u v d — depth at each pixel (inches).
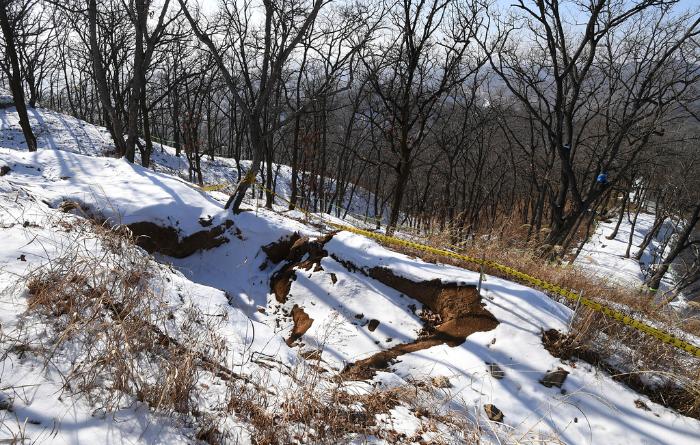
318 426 109.4
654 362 153.6
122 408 92.2
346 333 188.7
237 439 96.7
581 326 160.9
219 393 109.9
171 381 97.7
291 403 113.1
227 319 151.3
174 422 94.0
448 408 137.6
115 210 218.2
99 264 126.8
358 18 530.6
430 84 504.7
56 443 78.5
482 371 155.1
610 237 1127.6
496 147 948.0
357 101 663.1
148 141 529.0
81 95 1266.0
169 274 167.0
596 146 530.6
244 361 129.3
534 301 178.4
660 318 206.2
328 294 207.9
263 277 231.0
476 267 234.1
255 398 111.3
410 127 419.8
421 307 196.7
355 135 896.3
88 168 261.7
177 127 872.9
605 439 130.0
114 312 117.5
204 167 911.7
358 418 119.5
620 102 482.3
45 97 1648.6
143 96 518.0
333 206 915.4
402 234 348.2
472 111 703.1
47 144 783.1
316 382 125.0
